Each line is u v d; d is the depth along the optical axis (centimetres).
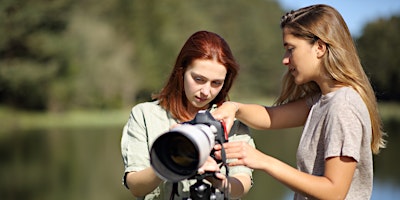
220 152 345
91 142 4169
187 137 311
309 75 382
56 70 5234
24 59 5106
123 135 426
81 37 5497
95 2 5984
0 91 5334
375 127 382
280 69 9206
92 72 5766
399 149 3753
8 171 2986
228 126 392
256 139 4206
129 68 6172
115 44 5984
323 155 372
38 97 5547
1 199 2338
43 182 2731
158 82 6331
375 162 3188
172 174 331
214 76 385
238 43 8656
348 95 362
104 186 2705
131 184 383
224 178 343
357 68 378
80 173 2997
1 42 4841
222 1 8638
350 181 352
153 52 6388
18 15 4888
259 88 9069
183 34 6675
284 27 389
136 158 400
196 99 396
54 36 5128
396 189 2328
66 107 5809
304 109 431
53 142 4147
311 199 354
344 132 351
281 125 432
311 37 373
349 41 380
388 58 6681
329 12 379
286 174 345
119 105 6216
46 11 4981
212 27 7238
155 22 6462
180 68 402
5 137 4388
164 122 415
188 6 7012
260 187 2683
